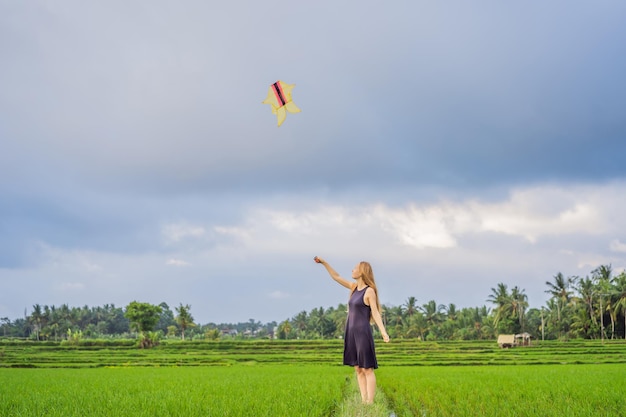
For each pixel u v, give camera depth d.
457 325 133.25
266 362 71.50
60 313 178.25
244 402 13.74
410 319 138.50
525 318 115.69
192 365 66.00
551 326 111.12
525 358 67.19
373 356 10.36
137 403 13.96
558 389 18.23
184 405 13.03
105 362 71.06
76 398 16.14
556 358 66.25
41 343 105.62
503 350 84.75
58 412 12.20
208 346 102.56
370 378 10.39
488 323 127.00
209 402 13.88
